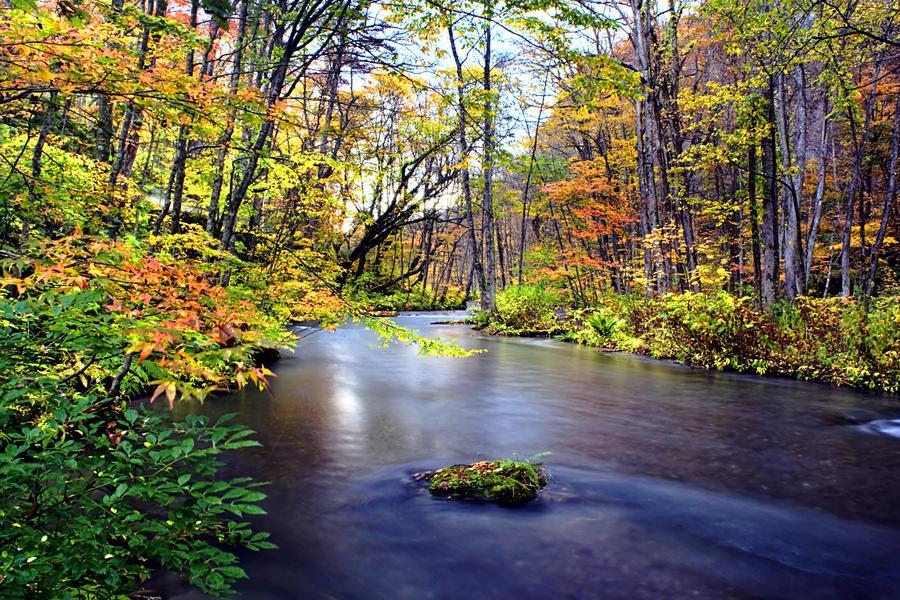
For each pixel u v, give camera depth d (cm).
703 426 620
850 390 816
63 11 215
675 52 1623
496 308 1936
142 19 379
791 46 1002
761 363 966
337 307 462
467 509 380
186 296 192
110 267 185
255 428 590
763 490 423
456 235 3806
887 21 991
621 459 500
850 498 407
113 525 200
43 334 218
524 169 2078
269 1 643
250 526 351
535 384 886
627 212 2122
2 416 189
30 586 173
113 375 355
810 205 2055
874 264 1269
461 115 618
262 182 776
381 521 362
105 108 533
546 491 414
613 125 2433
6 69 203
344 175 691
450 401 752
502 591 279
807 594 277
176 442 220
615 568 301
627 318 1488
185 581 278
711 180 2105
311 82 1112
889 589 282
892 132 1412
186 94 234
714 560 310
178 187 663
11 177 332
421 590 279
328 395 777
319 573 295
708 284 1461
